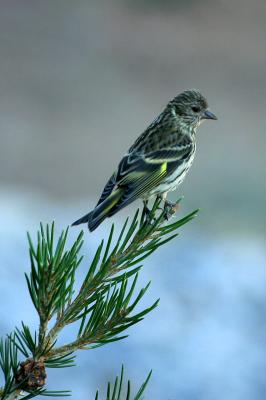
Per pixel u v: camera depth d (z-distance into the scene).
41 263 3.39
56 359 3.43
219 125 27.75
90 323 3.43
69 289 3.43
